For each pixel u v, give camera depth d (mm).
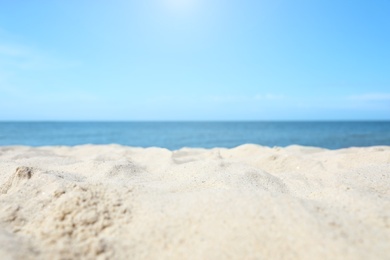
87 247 2840
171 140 28625
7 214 3539
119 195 3754
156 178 6074
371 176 5477
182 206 3461
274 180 5727
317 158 8672
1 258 2408
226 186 4812
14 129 51656
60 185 4156
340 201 3607
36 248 2789
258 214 3088
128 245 2869
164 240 2895
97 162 6930
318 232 2719
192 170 6246
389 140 25953
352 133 38406
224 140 28156
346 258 2387
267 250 2615
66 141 26891
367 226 2910
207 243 2775
